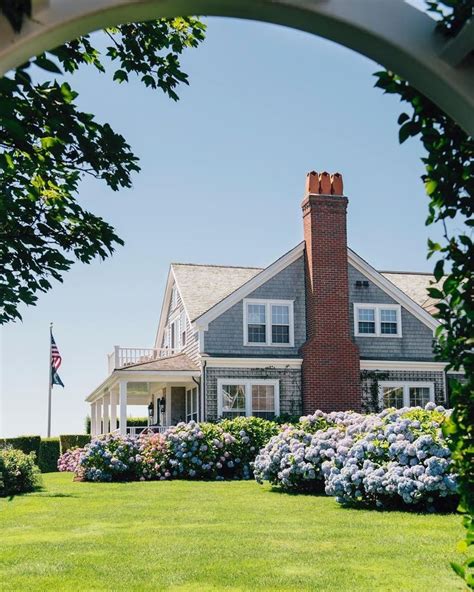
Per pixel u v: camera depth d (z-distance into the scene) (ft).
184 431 63.52
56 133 19.70
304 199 79.97
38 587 21.08
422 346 81.66
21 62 8.33
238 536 28.81
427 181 10.48
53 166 21.21
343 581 21.15
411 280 95.04
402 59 8.71
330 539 27.78
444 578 21.21
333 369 75.87
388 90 10.29
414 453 35.70
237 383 75.25
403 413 39.86
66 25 8.13
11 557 25.48
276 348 77.66
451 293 10.50
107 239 23.61
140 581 21.65
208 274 90.58
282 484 47.67
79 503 42.11
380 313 81.15
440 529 29.45
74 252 23.75
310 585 20.80
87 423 123.03
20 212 21.62
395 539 27.43
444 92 8.81
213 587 20.83
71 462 78.84
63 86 18.95
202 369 74.79
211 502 41.16
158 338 106.52
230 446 63.82
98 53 24.95
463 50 8.38
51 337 102.47
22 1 7.85
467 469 10.73
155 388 93.86
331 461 41.47
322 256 77.77
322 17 8.52
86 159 21.63
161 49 25.50
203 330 76.38
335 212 78.89
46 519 35.24
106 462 61.26
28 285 23.08
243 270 93.15
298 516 34.45
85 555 25.57
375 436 38.52
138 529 31.24
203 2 8.32
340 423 47.70
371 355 79.87
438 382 79.87
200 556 25.00
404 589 20.11
